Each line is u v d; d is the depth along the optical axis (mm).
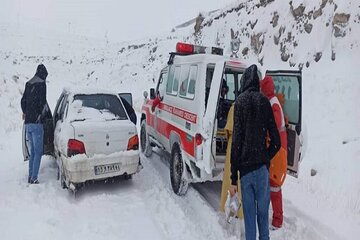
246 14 17312
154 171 7285
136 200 5652
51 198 5527
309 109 9297
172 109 6453
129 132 5945
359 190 5582
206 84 5770
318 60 10812
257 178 3695
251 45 15109
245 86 3861
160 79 8016
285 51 12602
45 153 6727
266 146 3781
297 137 4707
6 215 4828
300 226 4676
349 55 9758
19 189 5863
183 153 5602
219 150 5273
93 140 5602
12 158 8109
